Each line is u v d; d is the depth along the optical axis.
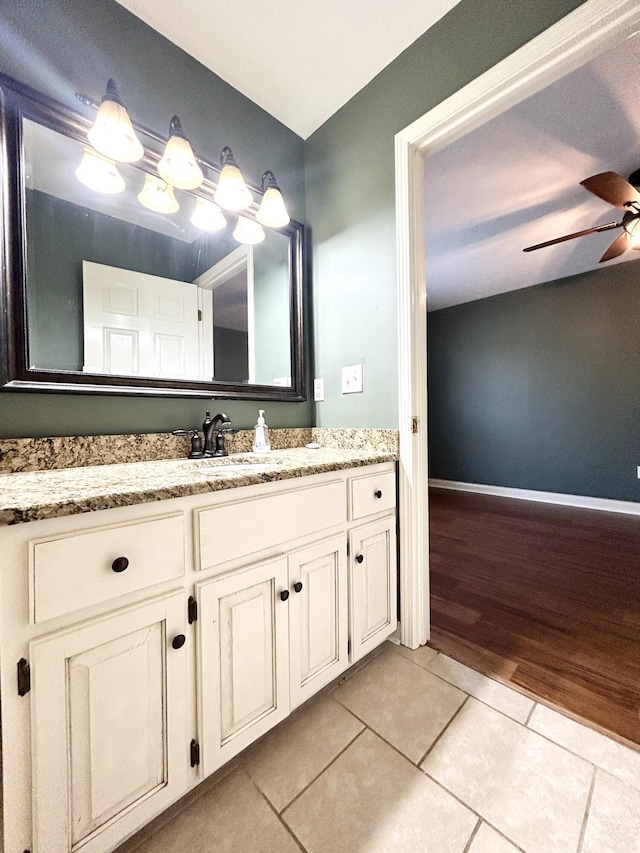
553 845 0.74
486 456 4.40
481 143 1.87
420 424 1.42
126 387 1.19
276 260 1.65
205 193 1.41
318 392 1.74
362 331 1.54
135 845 0.76
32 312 1.03
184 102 1.35
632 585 1.94
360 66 1.42
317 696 1.17
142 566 0.72
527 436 4.07
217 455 1.31
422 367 1.42
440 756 0.95
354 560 1.22
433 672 1.28
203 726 0.81
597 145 1.89
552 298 3.85
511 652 1.39
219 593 0.84
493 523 3.15
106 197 1.18
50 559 0.61
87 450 1.11
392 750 0.97
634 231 2.15
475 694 1.17
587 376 3.66
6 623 0.58
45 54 1.06
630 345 3.42
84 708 0.65
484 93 1.16
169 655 0.76
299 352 1.72
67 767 0.63
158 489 0.73
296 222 1.72
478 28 1.17
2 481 0.82
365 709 1.11
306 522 1.05
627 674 1.26
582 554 2.41
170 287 1.33
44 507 0.60
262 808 0.83
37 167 1.04
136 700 0.71
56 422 1.07
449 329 4.68
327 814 0.81
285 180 1.71
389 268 1.43
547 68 1.07
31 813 0.60
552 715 1.08
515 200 2.40
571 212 2.55
